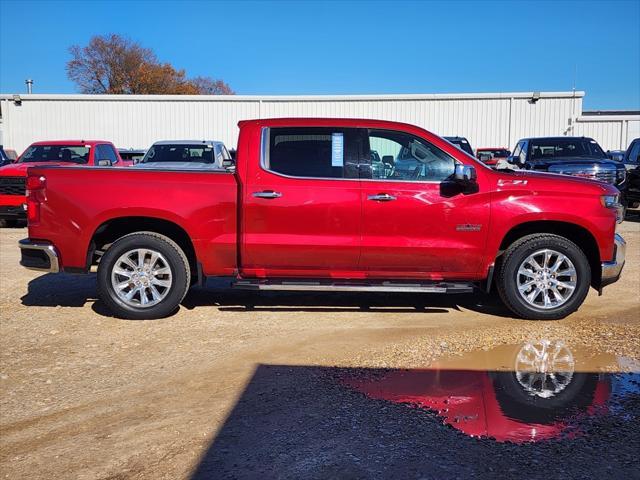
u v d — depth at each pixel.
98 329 5.95
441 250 6.01
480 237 6.01
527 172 6.46
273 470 3.33
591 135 30.17
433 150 6.08
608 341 5.50
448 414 4.02
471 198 5.98
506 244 6.31
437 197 5.96
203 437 3.73
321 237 5.98
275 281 6.07
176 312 6.55
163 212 6.02
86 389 4.51
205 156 13.27
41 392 4.46
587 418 3.95
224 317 6.36
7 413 4.12
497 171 6.22
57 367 4.96
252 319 6.29
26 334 5.79
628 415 3.99
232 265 6.14
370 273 6.11
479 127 28.36
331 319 6.29
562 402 4.20
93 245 6.26
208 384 4.58
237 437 3.72
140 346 5.46
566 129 28.19
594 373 4.74
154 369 4.90
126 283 6.19
